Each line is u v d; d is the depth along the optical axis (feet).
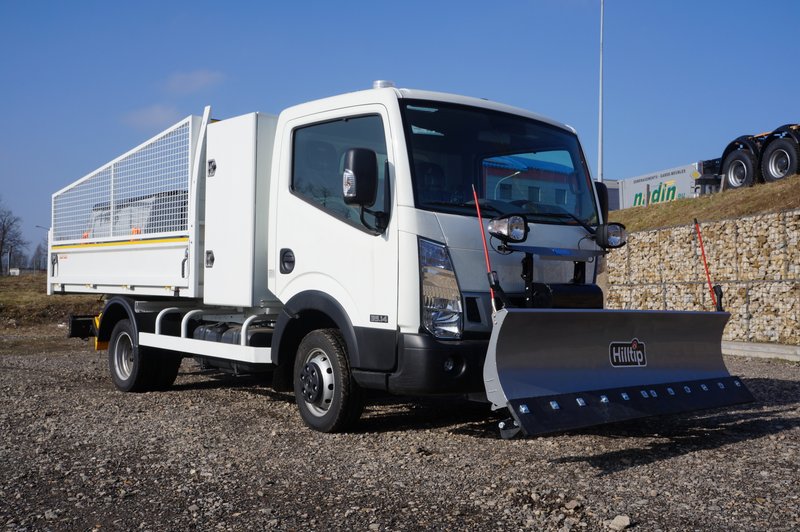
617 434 20.38
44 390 29.43
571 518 13.21
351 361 19.20
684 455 17.88
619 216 72.49
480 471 16.37
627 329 18.58
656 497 14.46
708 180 69.56
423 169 18.48
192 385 30.96
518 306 18.67
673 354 19.77
